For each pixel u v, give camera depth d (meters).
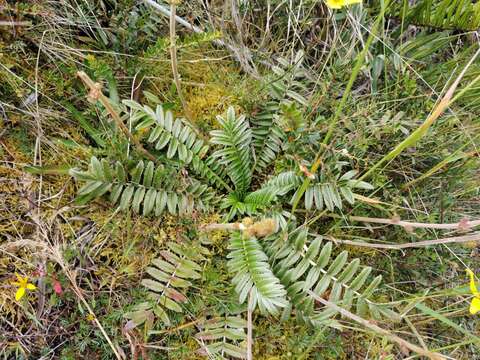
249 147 2.09
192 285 1.75
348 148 1.98
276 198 1.85
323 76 2.25
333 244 2.02
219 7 2.19
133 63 1.95
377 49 2.27
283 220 1.83
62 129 1.85
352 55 2.24
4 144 1.75
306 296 1.78
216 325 1.74
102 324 1.69
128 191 1.76
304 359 1.81
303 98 2.03
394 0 2.27
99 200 1.80
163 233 1.82
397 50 2.20
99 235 1.78
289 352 1.77
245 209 1.92
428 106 2.08
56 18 1.88
